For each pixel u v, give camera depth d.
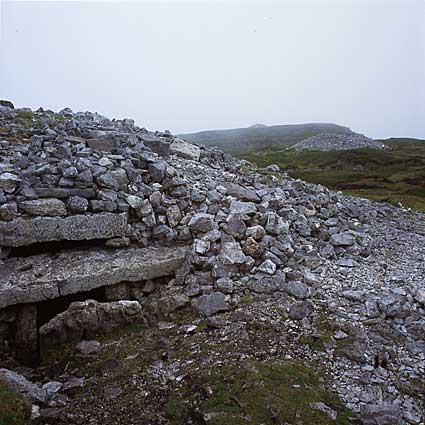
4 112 11.40
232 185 9.73
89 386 5.29
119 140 9.96
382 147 78.31
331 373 5.05
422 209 15.04
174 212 8.06
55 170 7.60
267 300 6.57
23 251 7.21
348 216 10.53
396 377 5.03
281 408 4.40
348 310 6.29
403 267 7.92
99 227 7.39
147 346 5.99
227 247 7.36
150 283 7.36
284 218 8.64
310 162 57.50
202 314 6.48
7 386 4.92
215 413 4.38
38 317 6.66
